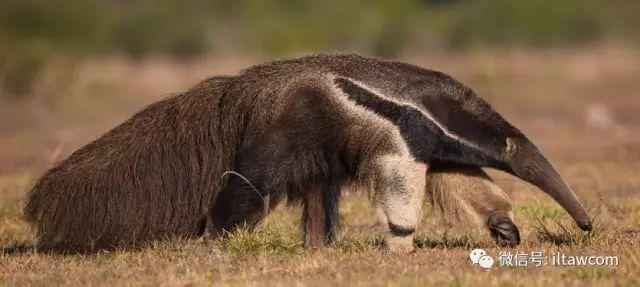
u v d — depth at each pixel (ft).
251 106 60.29
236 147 61.16
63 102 228.02
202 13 402.11
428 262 55.21
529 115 201.67
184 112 62.08
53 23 363.97
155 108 62.80
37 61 236.63
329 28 378.53
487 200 61.72
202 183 61.77
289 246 61.36
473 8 387.75
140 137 61.87
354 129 58.65
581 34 371.56
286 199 62.69
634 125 184.14
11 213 81.35
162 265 56.70
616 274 51.01
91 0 386.93
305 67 59.98
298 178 60.13
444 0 472.85
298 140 59.11
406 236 58.95
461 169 61.72
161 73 274.98
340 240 66.33
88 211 60.29
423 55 328.49
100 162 61.05
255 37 376.68
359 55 61.11
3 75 234.17
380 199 58.75
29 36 338.95
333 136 59.11
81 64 270.46
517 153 60.44
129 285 51.01
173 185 61.72
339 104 58.65
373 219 79.51
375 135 58.34
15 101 230.48
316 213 62.80
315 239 63.16
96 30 378.53
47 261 59.00
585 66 263.29
